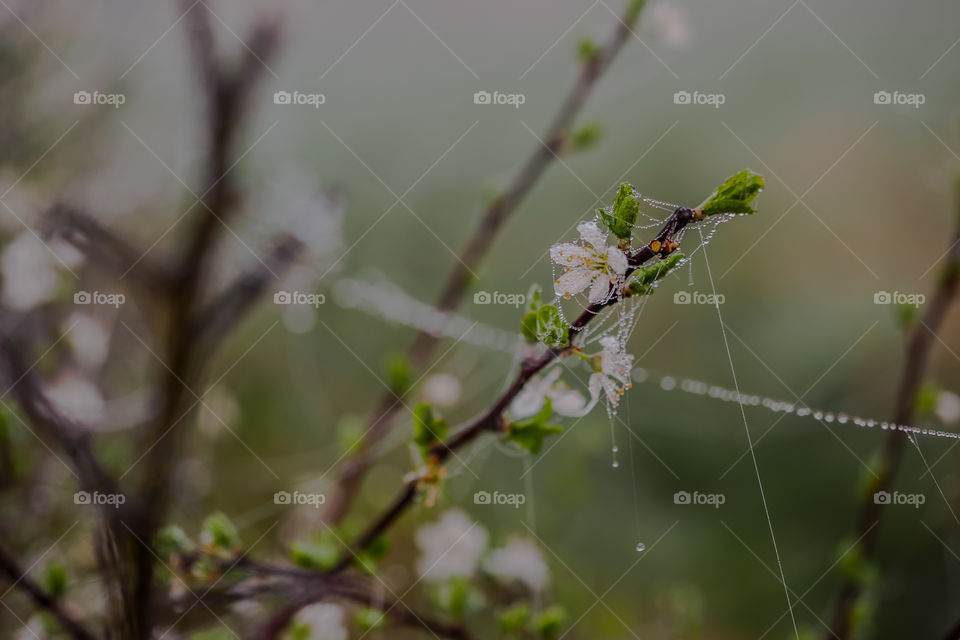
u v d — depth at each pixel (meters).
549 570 0.68
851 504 0.83
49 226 0.56
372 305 0.86
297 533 0.64
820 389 0.89
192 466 0.66
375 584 0.53
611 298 0.45
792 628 0.78
